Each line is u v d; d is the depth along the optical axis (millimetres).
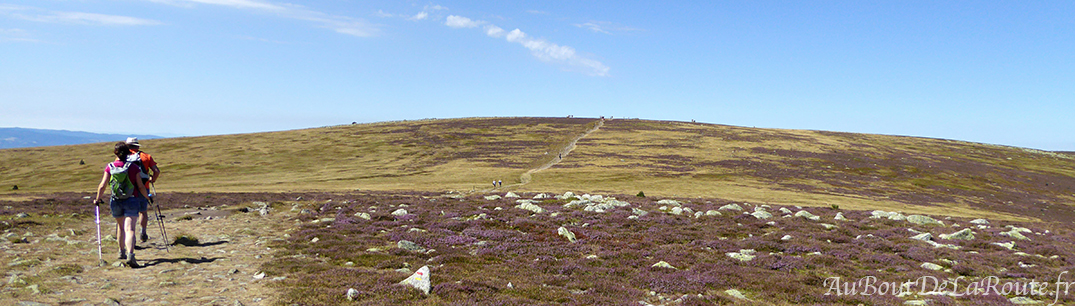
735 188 87688
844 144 167875
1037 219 68812
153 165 13539
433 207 30781
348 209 28953
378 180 94250
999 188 105750
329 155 131750
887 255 18734
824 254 18391
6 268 10102
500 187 81875
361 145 148625
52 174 102375
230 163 116750
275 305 8430
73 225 18562
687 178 101562
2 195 44312
